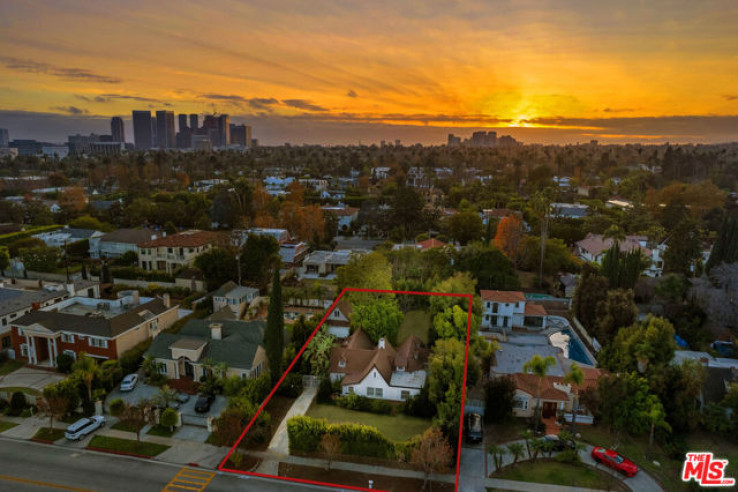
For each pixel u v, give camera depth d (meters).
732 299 60.97
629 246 91.69
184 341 49.97
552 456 39.31
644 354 47.88
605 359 53.75
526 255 90.81
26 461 36.91
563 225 111.56
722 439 42.69
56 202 143.88
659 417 41.12
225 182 186.25
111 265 89.62
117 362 48.91
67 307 59.22
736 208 142.38
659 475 37.53
